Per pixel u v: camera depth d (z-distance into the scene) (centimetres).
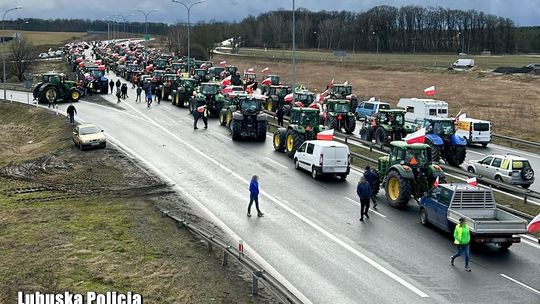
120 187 2636
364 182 2166
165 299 1441
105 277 1574
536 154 3756
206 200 2423
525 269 1716
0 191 2614
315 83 8681
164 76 6322
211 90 4812
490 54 15912
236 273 1625
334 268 1694
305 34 17350
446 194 1977
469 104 6228
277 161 3212
